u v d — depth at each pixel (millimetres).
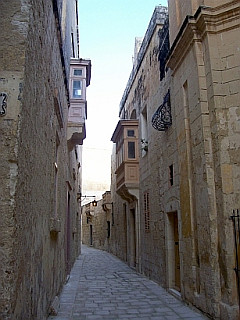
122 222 18516
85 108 10727
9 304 2539
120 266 15633
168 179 8555
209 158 5871
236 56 5816
